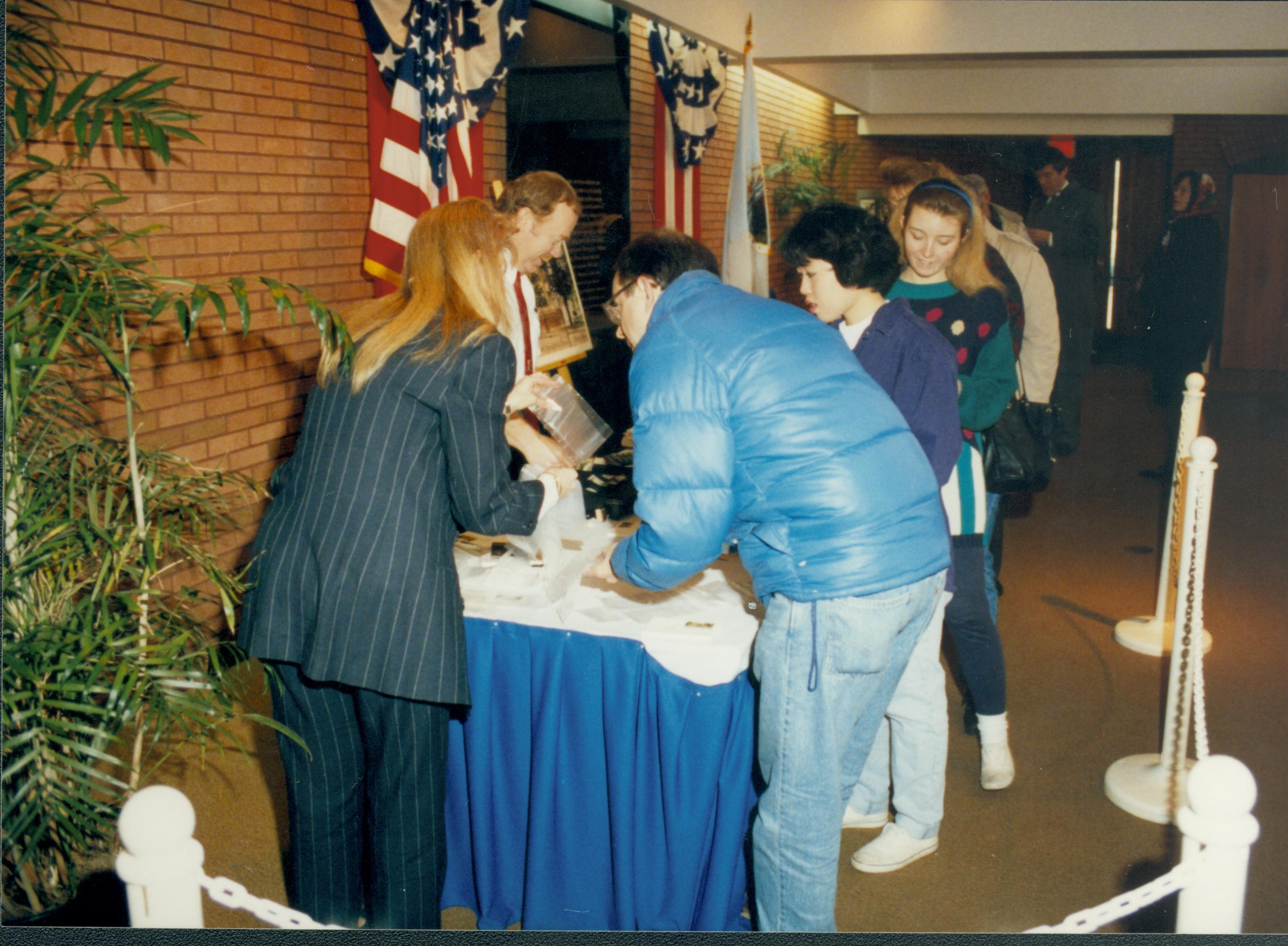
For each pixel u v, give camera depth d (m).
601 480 2.49
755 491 1.62
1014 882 2.33
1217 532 5.20
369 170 3.92
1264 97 7.23
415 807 1.81
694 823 1.88
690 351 1.62
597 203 5.09
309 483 1.74
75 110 2.34
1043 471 2.75
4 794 1.70
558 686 1.92
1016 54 5.06
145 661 1.73
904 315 2.04
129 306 1.89
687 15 4.65
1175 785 2.65
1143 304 5.80
